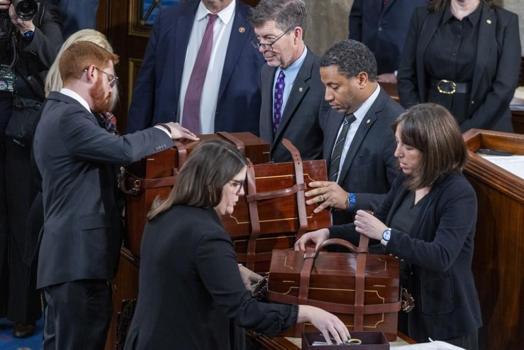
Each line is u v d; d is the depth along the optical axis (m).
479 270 7.21
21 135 9.22
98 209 7.07
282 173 7.34
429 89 9.32
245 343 6.71
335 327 5.99
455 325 6.54
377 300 6.36
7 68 9.16
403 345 6.38
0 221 9.59
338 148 7.62
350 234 7.05
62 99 7.07
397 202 6.80
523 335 7.01
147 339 5.77
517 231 6.93
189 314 5.72
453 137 6.35
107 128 7.51
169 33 9.19
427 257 6.29
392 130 7.28
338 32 13.01
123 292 7.96
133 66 12.60
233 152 5.80
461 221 6.34
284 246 7.44
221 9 9.04
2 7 8.95
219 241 5.67
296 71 8.18
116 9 12.45
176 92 9.12
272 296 6.45
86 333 7.13
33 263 7.73
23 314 9.64
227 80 8.97
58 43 9.36
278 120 8.31
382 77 10.54
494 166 7.04
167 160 7.18
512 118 10.26
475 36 9.08
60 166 6.98
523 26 11.59
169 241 5.70
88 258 7.02
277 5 7.95
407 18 10.59
